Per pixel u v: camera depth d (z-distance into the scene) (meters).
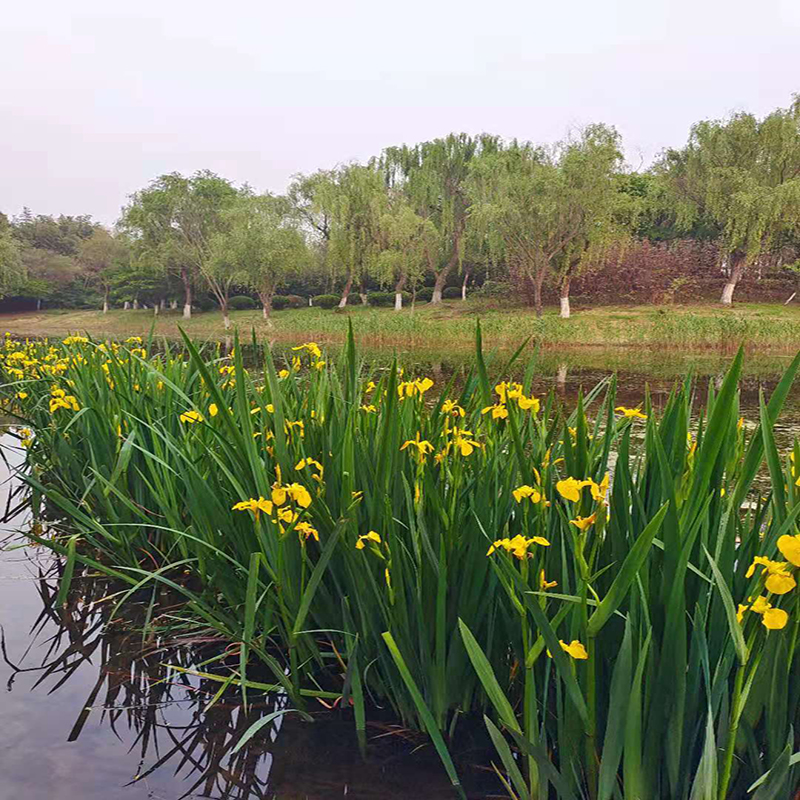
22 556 4.11
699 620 1.63
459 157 47.00
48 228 94.25
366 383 3.25
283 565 2.32
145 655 2.92
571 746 1.75
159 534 3.71
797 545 1.25
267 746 2.28
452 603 2.16
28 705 2.54
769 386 12.89
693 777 1.75
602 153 31.34
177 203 51.97
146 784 2.11
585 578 1.53
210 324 48.31
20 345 11.66
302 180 50.91
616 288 40.50
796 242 38.09
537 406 2.07
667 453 2.01
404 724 2.33
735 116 33.59
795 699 1.70
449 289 51.94
